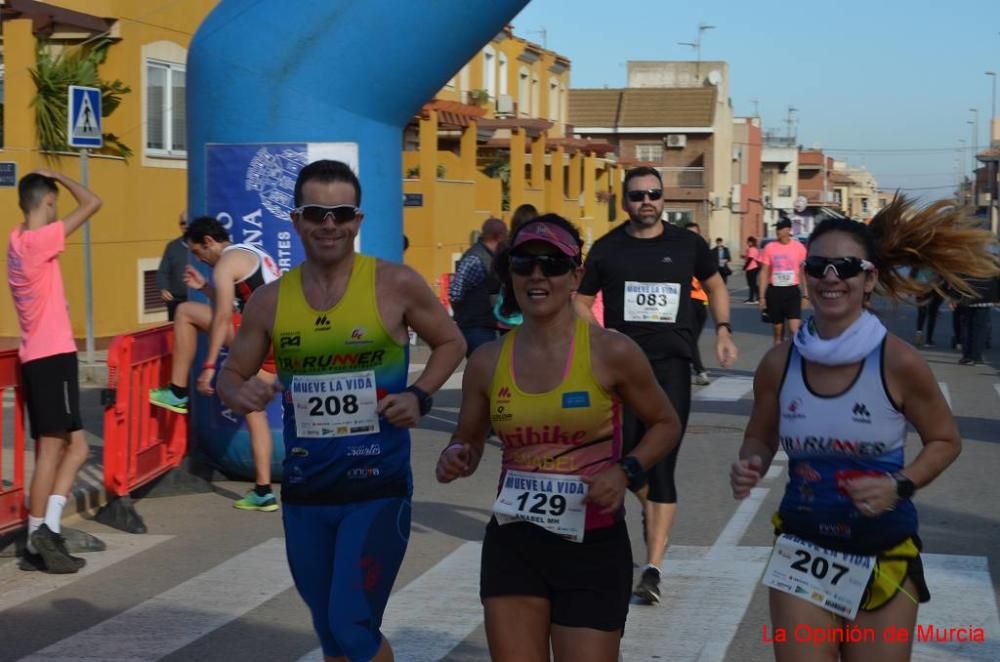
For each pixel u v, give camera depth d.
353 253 4.66
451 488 9.78
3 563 7.61
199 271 9.80
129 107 20.14
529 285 4.04
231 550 7.89
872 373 3.90
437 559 7.62
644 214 7.06
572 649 4.00
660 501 6.76
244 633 6.24
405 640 6.08
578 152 46.25
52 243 7.29
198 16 22.19
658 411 4.21
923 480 3.87
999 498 9.30
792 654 3.93
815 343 3.95
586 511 4.05
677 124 74.69
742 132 90.81
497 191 37.22
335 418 4.59
